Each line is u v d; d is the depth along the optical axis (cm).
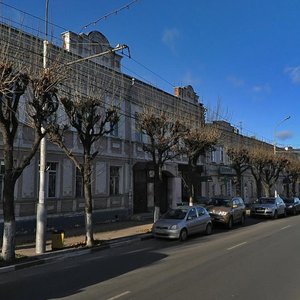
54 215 2078
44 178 1427
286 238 1734
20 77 1236
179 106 3141
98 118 1659
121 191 2603
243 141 4291
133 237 1808
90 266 1162
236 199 2522
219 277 954
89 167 1614
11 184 1250
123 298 773
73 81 1711
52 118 1920
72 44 2144
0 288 909
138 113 2352
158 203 2198
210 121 2930
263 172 4578
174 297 772
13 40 1383
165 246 1603
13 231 1241
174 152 2822
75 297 795
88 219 1577
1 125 1250
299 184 7344
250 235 1894
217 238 1820
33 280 985
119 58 2536
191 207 1934
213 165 4025
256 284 880
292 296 776
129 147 2686
